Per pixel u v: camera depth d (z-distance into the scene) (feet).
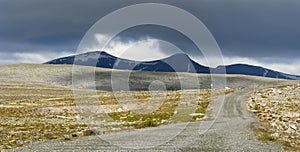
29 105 330.95
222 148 102.94
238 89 492.95
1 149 100.27
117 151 96.73
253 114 229.04
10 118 204.95
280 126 157.99
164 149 100.27
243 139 121.60
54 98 456.86
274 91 396.37
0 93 566.36
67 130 147.23
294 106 259.60
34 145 107.34
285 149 104.32
